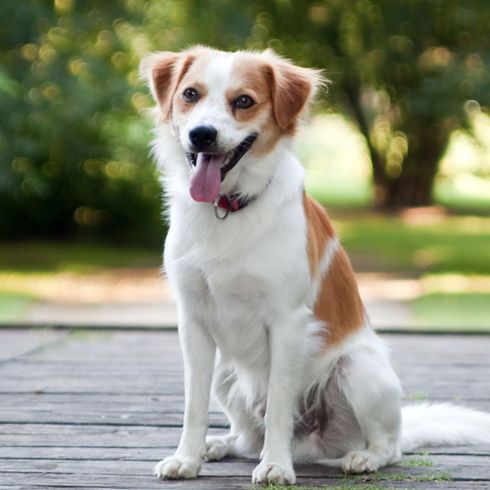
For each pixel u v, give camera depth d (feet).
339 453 17.94
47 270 55.77
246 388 17.38
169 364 26.17
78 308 43.45
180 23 64.23
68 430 19.40
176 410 21.13
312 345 16.72
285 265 16.19
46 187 58.75
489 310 42.65
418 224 78.95
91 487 15.65
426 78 58.13
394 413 17.10
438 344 29.55
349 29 69.62
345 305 17.69
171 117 17.25
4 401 21.88
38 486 15.67
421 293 48.11
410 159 84.69
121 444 18.40
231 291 16.40
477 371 25.57
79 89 55.57
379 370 17.08
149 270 56.03
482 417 19.06
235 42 62.85
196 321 16.92
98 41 59.72
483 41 62.13
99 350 28.14
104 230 66.03
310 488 15.58
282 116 16.74
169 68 17.70
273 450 16.25
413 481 16.16
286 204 16.53
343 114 82.53
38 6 57.72
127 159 60.18
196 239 16.48
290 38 71.20
